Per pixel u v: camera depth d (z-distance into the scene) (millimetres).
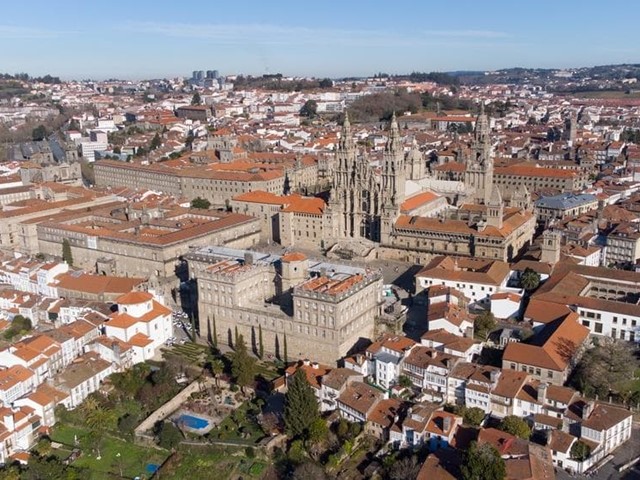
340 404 196250
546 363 199500
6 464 183250
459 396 195750
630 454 175125
